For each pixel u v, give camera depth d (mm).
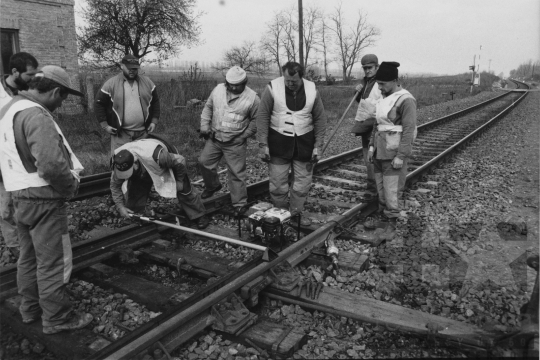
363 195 6453
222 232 5109
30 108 2861
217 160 5703
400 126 5039
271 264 3834
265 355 3072
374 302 3643
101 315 3482
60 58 14133
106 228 5332
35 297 3295
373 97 5914
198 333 3193
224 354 3061
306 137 4793
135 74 5535
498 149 10680
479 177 7801
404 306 3676
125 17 23047
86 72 22562
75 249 4238
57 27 13922
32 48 13383
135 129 5770
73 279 4031
